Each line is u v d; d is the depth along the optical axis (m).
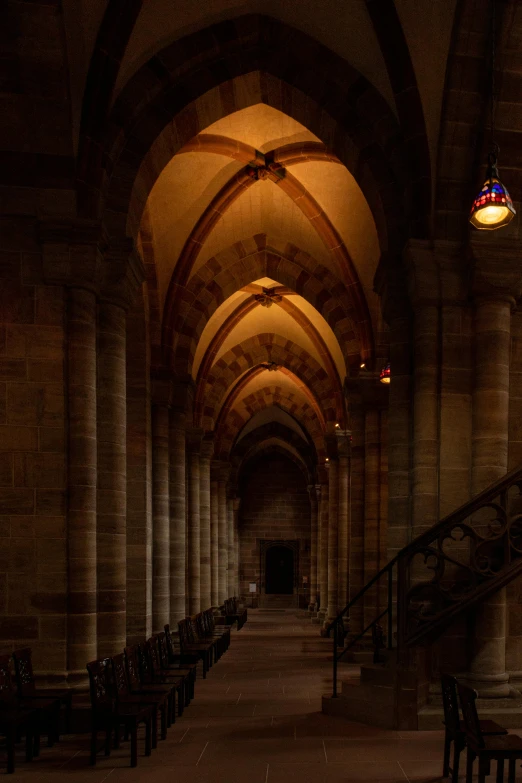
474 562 8.27
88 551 8.73
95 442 9.01
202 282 17.17
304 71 10.25
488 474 8.96
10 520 8.60
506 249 9.09
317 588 35.50
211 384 25.23
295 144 13.91
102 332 9.49
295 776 6.46
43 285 8.91
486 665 8.47
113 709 7.04
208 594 24.31
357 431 16.86
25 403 8.77
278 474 43.62
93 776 6.48
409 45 9.10
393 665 8.86
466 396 9.29
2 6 7.59
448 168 9.35
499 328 9.16
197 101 10.27
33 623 8.50
